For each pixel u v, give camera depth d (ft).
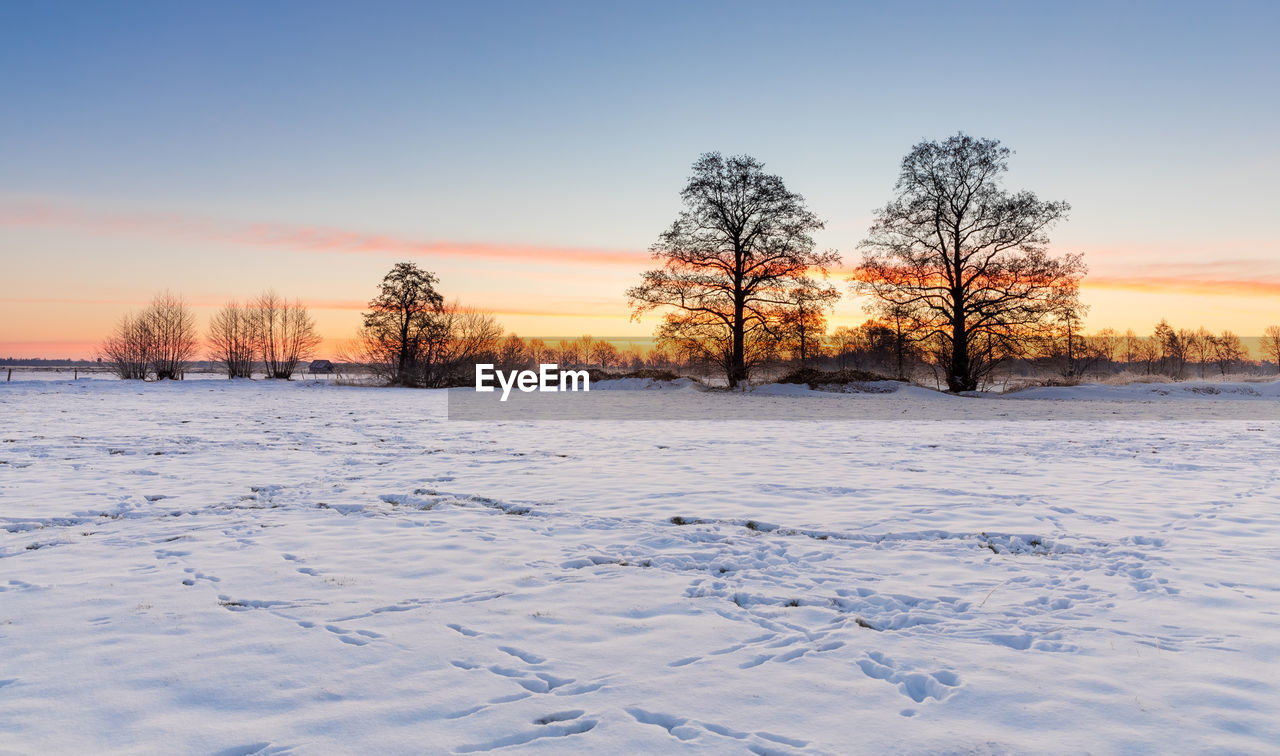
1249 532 25.77
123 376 179.93
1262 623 16.74
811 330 129.70
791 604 18.61
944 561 22.44
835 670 14.37
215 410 85.30
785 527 26.86
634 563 22.39
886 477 38.11
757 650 15.40
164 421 69.77
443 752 11.16
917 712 12.52
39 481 35.73
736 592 19.49
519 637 16.07
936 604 18.40
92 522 27.40
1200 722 12.03
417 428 65.62
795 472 39.88
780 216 127.85
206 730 11.82
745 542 24.86
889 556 23.04
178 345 190.29
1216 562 21.94
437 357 161.58
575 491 34.06
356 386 158.61
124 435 56.80
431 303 168.96
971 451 49.34
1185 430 64.39
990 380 124.77
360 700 12.94
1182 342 331.98
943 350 122.62
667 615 17.65
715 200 129.18
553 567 21.84
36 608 17.71
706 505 30.83
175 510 29.50
